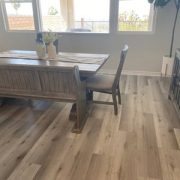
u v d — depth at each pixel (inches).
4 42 190.4
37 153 73.1
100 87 95.4
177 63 107.6
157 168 65.7
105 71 176.7
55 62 96.9
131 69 171.2
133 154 72.2
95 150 74.5
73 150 74.6
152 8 153.7
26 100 118.6
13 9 179.5
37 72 80.4
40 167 66.4
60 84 81.8
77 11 192.2
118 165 67.1
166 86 141.1
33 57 108.3
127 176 62.6
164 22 151.0
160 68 166.2
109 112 103.5
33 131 87.2
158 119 96.4
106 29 183.9
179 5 139.6
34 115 101.3
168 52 159.9
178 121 94.6
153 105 111.3
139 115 100.2
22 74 83.3
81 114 88.3
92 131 86.7
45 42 103.7
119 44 165.9
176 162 68.3
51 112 104.6
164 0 135.3
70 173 63.9
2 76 86.8
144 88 137.2
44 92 86.7
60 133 85.5
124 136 83.0
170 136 82.7
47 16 185.8
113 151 73.8
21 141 80.2
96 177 62.3
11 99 117.5
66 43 175.9
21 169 65.7
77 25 198.4
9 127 90.4
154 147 75.9
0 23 183.5
